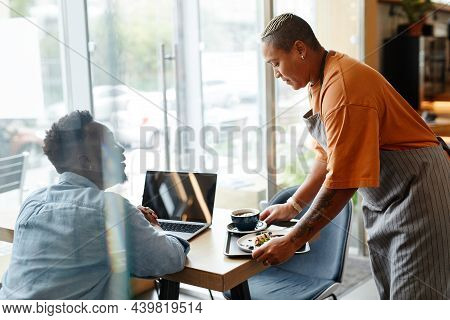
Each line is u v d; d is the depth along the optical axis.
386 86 1.16
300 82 1.32
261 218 1.46
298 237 1.20
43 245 1.05
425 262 1.28
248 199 1.56
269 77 1.91
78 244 1.05
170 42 2.10
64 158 1.06
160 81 2.02
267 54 1.31
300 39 1.25
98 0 1.44
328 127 1.21
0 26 1.04
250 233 1.37
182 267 1.17
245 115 1.95
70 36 1.16
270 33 1.28
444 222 1.26
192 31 2.14
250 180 1.53
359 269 1.74
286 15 1.28
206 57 2.14
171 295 1.29
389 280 1.41
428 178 1.25
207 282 1.13
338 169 1.18
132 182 1.18
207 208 1.46
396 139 1.25
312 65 1.28
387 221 1.34
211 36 2.15
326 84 1.22
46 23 1.14
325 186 1.21
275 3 1.85
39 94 1.06
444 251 1.27
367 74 1.13
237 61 2.09
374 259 1.43
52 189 1.07
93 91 1.14
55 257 1.05
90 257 1.06
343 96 1.17
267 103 1.90
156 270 1.12
